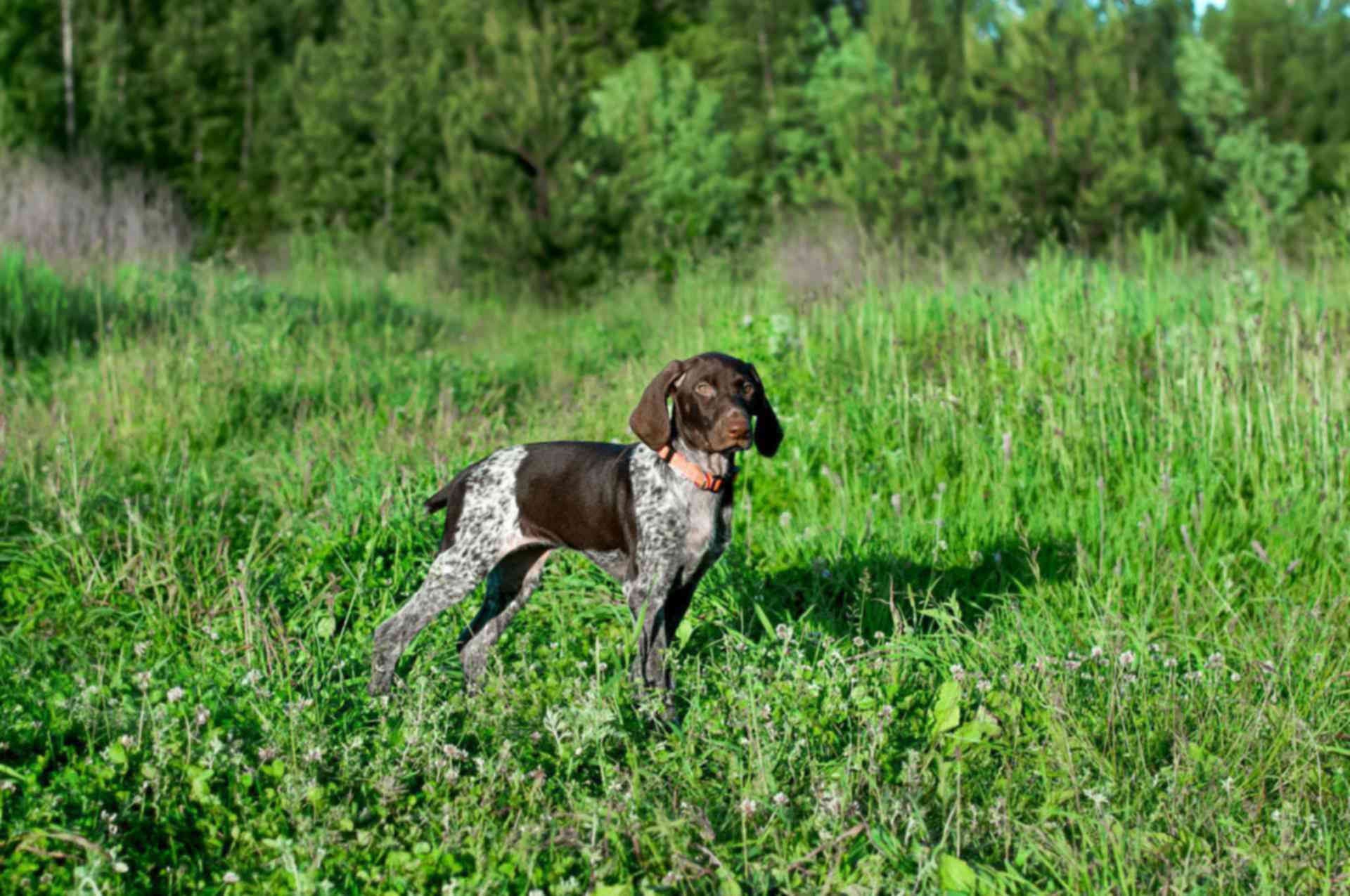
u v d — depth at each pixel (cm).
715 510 429
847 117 2078
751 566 566
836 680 395
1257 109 2444
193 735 350
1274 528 574
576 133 1936
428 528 578
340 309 1441
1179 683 418
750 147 2558
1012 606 482
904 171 1855
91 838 301
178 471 712
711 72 2906
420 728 362
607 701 380
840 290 1027
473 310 1767
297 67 2850
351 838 317
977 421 716
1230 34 2533
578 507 445
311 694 391
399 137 2400
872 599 520
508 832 316
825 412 740
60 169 1789
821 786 333
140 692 402
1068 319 796
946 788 325
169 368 895
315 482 672
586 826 316
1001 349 782
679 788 343
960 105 2105
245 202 2816
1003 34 1939
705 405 417
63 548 553
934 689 415
